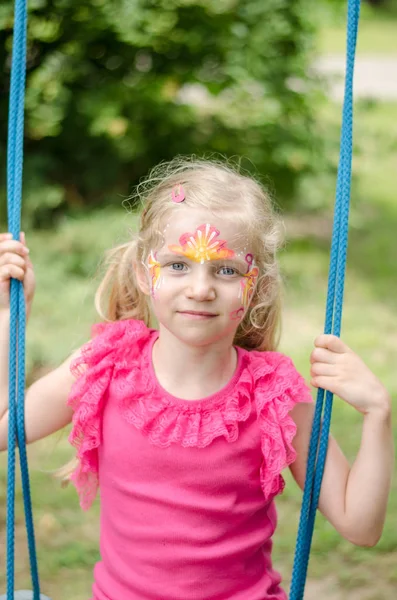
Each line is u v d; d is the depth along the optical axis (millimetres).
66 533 4562
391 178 12719
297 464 2541
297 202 10055
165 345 2486
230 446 2402
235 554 2430
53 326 6590
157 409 2434
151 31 8148
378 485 2385
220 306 2367
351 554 4410
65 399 2576
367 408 2398
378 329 7406
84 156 9062
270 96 8703
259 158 8758
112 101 8461
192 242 2350
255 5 8516
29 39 8109
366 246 9766
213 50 8641
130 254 2729
